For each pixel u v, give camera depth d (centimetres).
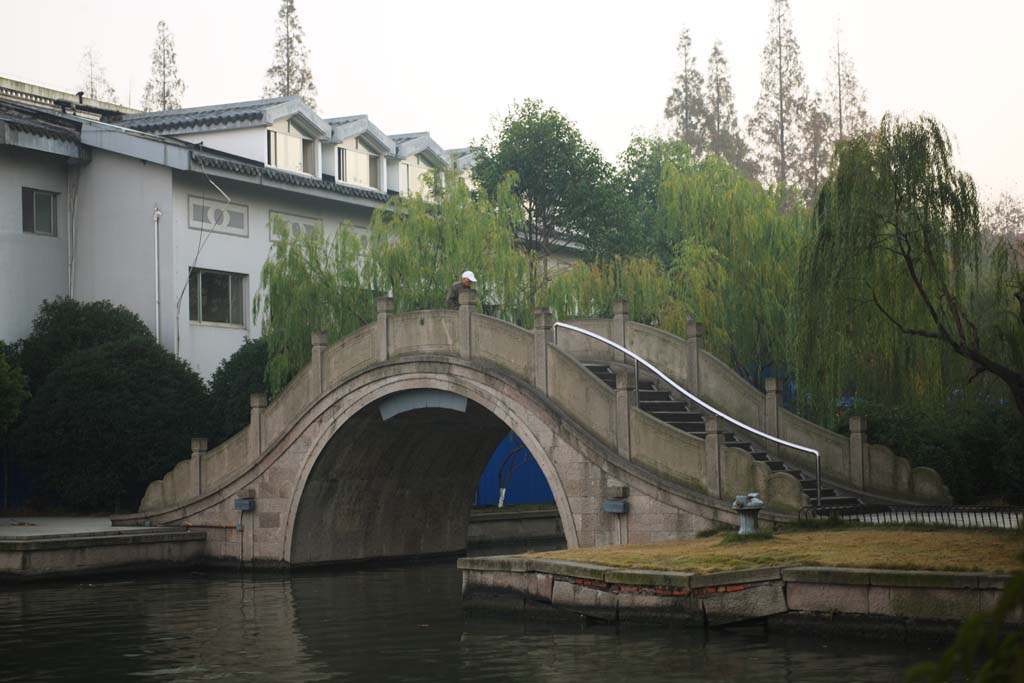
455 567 2673
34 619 1808
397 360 2309
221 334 3522
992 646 355
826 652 1236
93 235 3444
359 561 2722
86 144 3403
